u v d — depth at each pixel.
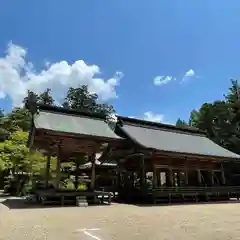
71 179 30.61
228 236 7.59
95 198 17.06
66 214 11.76
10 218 10.50
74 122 18.05
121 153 22.00
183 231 8.26
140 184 20.52
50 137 16.17
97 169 31.02
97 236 7.32
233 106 41.00
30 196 19.48
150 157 20.72
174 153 19.86
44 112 17.91
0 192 28.61
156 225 9.27
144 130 23.56
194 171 25.38
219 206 17.03
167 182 23.05
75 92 66.88
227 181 33.00
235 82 44.72
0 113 57.34
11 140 29.20
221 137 40.34
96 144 17.86
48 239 7.00
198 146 24.38
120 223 9.55
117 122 23.20
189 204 18.55
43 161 26.69
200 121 43.62
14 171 27.95
